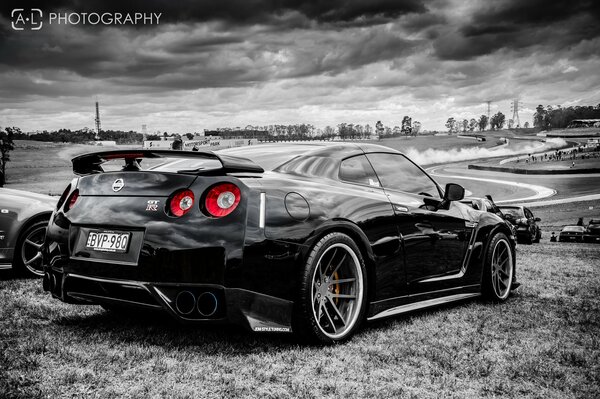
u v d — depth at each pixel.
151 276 2.48
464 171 125.38
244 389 2.10
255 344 2.71
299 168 2.98
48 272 2.96
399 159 3.68
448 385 2.26
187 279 2.45
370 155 3.45
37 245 4.68
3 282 4.40
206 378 2.20
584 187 80.50
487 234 4.14
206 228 2.47
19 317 3.14
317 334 2.70
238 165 2.61
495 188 86.00
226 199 2.52
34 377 2.13
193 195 2.53
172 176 2.61
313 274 2.65
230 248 2.45
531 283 5.41
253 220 2.51
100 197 2.75
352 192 3.07
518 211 20.31
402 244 3.25
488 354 2.73
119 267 2.57
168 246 2.46
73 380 2.12
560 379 2.39
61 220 2.88
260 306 2.52
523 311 3.86
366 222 3.00
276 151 3.21
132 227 2.56
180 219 2.50
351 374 2.33
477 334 3.13
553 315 3.74
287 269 2.58
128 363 2.35
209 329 2.94
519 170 112.50
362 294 2.94
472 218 4.03
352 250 2.88
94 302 2.97
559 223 43.41
